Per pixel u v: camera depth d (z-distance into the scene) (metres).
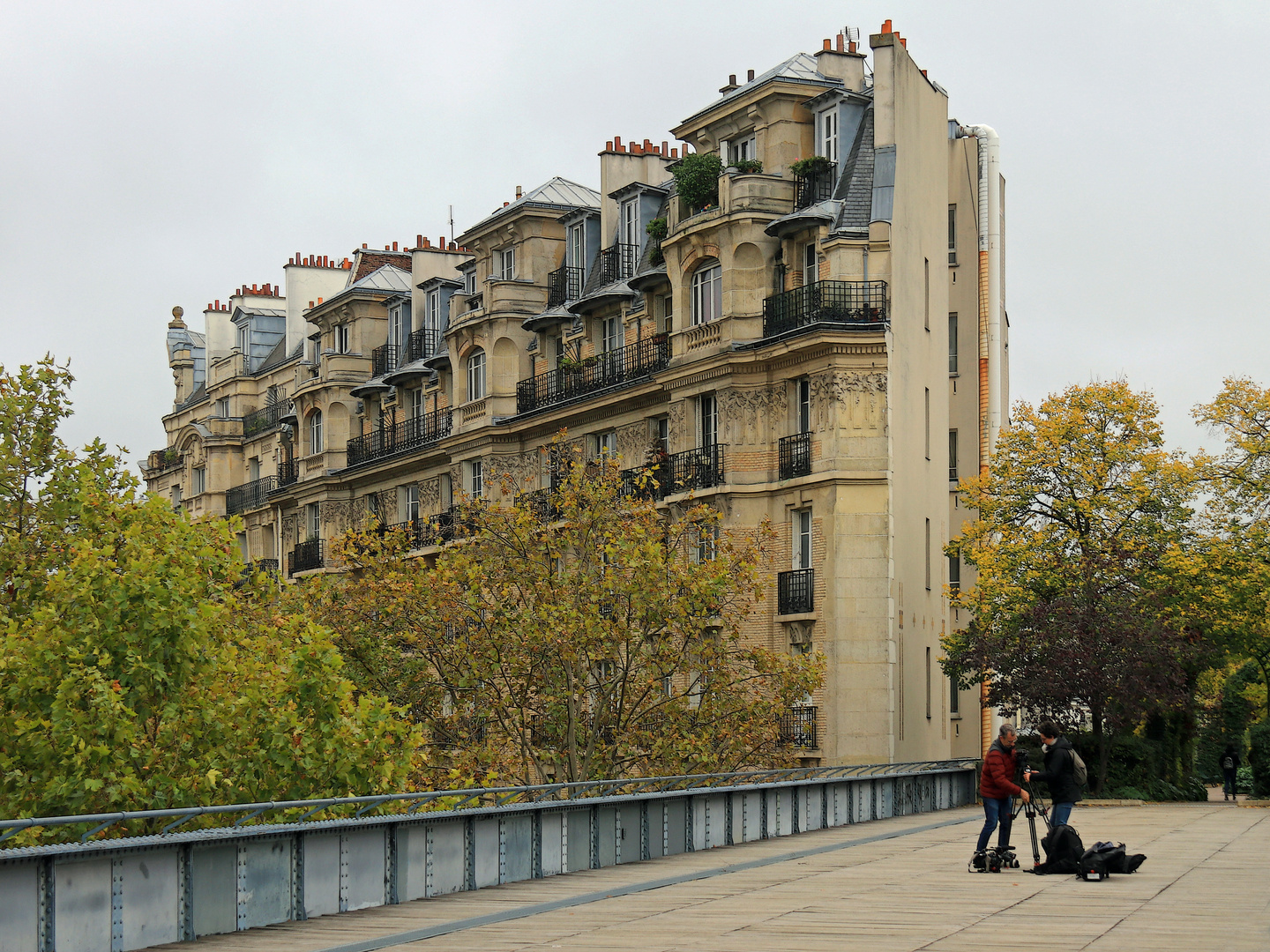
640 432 53.34
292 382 81.75
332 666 28.09
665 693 39.50
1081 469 48.09
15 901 14.93
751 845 29.92
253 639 31.67
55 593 27.97
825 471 45.31
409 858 21.19
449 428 65.19
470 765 36.88
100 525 31.30
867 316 45.72
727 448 48.09
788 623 46.28
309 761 26.86
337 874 19.77
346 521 72.94
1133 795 42.59
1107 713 42.41
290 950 16.17
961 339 62.03
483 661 38.22
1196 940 15.67
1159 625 42.84
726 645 38.22
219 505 86.25
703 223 49.09
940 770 42.38
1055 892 20.23
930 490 50.03
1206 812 38.25
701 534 39.03
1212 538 49.09
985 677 45.03
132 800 25.92
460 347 63.03
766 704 37.56
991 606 47.28
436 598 39.03
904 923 17.36
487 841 23.02
